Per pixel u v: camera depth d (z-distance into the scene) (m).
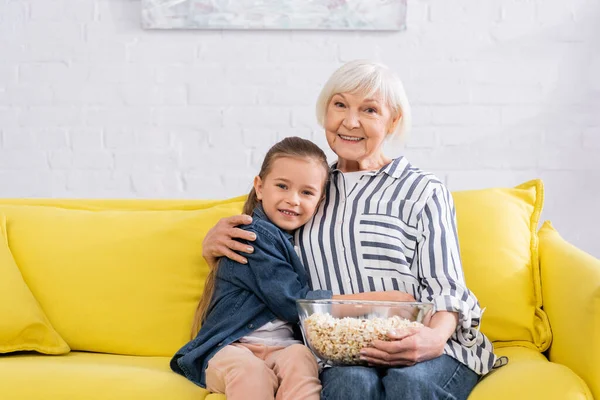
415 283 1.90
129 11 3.08
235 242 1.93
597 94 3.05
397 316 1.68
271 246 1.93
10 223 2.21
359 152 2.01
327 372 1.70
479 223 2.16
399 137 2.07
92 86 3.10
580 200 3.05
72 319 2.07
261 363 1.75
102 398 1.71
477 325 1.85
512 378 1.71
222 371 1.75
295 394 1.68
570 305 1.89
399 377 1.63
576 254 2.05
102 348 2.07
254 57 3.08
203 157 3.09
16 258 2.14
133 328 2.07
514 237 2.15
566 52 3.05
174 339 2.07
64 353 2.04
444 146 3.06
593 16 3.05
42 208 2.26
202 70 3.08
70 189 3.10
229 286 1.94
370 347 1.65
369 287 1.92
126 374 1.77
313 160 1.97
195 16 3.05
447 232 1.92
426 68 3.06
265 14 3.05
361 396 1.60
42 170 3.10
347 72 2.00
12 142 3.10
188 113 3.09
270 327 1.90
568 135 3.05
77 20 3.09
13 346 2.01
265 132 3.08
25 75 3.10
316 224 2.01
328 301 1.69
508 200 2.23
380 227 1.94
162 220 2.20
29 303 2.04
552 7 3.05
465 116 3.06
